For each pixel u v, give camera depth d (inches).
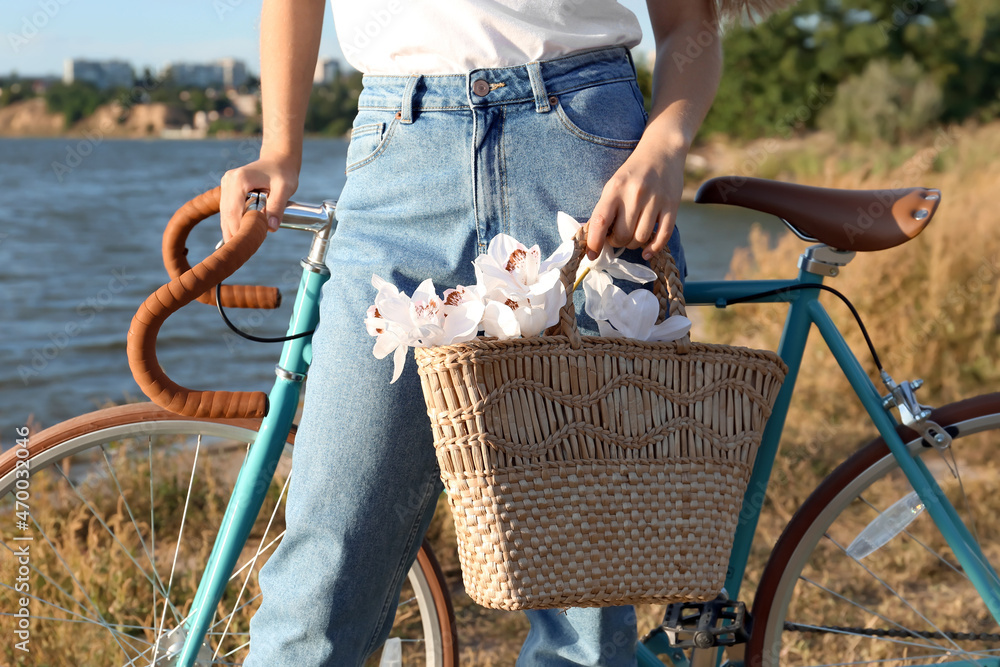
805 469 119.5
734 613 60.1
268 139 50.5
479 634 88.8
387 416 45.4
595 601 41.0
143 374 41.0
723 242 388.8
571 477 40.1
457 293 40.2
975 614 88.3
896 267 163.3
